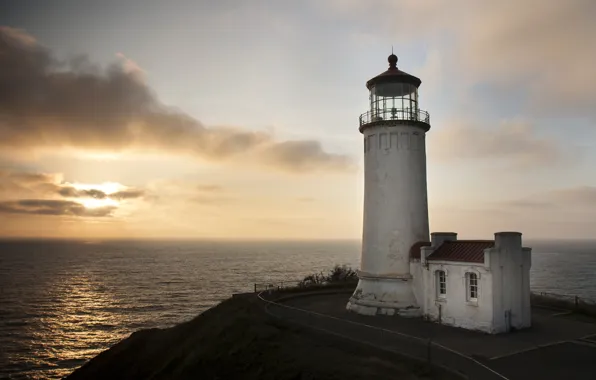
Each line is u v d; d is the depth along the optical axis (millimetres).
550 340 22531
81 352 54906
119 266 189625
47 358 52406
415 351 19938
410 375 17688
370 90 32594
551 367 18266
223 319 30516
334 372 18703
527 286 25672
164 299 95875
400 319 27922
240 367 22172
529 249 26031
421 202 30844
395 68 32250
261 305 31922
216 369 23172
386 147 30719
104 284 123750
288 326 26016
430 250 27953
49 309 84125
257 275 147250
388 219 30203
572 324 26359
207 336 28516
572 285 126250
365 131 32094
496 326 23984
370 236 30875
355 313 29969
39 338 61562
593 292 109938
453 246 27578
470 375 16969
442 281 27250
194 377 23641
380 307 29203
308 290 39781
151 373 29844
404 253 29812
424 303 27922
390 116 31281
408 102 31281
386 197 30422
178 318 75562
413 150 30812
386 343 21312
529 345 21562
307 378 18828
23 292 107250
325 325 25078
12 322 72125
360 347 21344
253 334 25125
